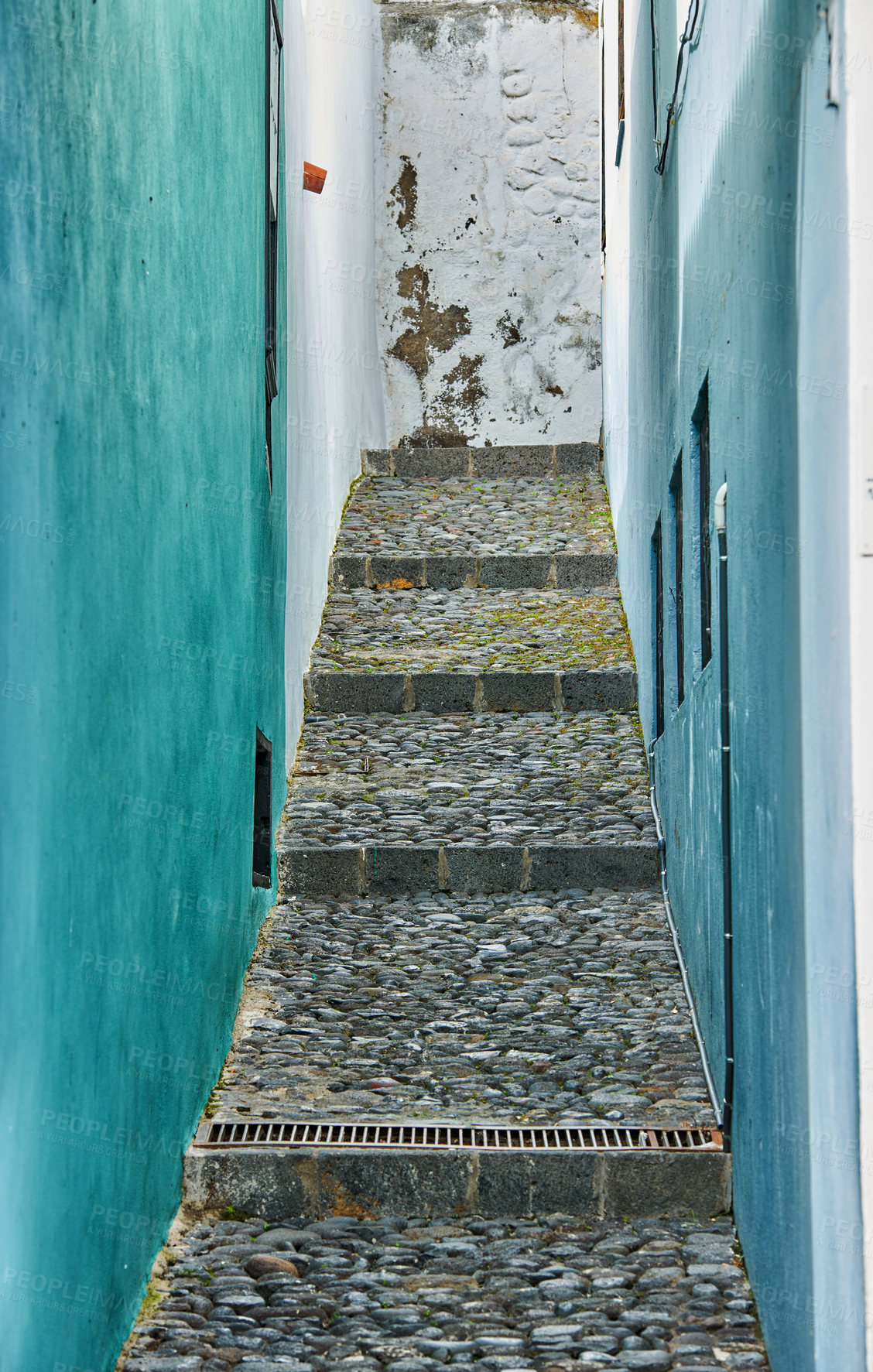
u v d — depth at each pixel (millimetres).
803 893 2727
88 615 2793
